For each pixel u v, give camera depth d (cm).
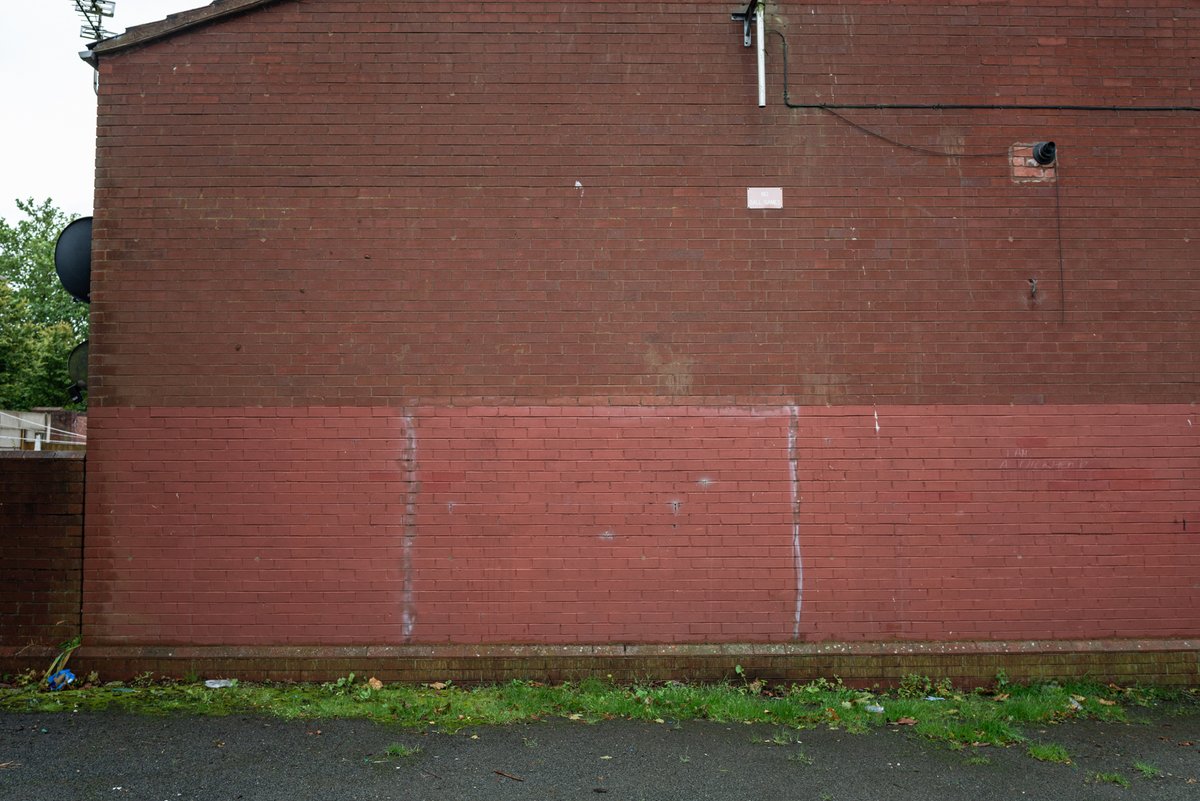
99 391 729
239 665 714
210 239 740
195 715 648
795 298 750
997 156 766
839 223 756
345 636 723
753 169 757
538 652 719
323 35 756
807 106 763
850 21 772
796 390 745
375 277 742
